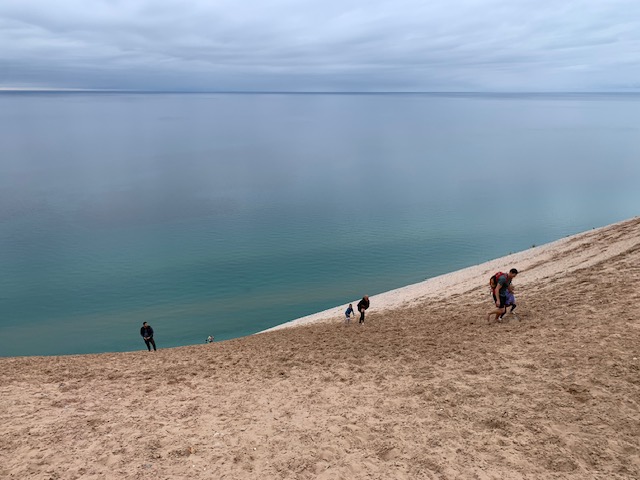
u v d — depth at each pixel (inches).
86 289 1843.0
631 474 232.2
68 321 1533.0
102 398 359.9
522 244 2384.4
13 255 2322.8
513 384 340.5
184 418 315.0
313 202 3705.7
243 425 301.3
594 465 242.4
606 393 305.6
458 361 407.2
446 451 261.3
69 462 249.0
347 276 1909.4
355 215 3216.0
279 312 1529.3
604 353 364.8
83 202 3668.8
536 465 245.0
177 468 244.4
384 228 2832.2
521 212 3275.1
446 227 2832.2
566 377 336.8
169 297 1726.1
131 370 466.6
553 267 875.4
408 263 2068.2
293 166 5856.3
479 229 2768.2
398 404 328.2
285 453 262.4
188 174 5157.5
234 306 1601.9
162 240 2588.6
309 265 2080.5
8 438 277.1
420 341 501.7
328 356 481.7
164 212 3334.2
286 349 549.0
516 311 568.7
